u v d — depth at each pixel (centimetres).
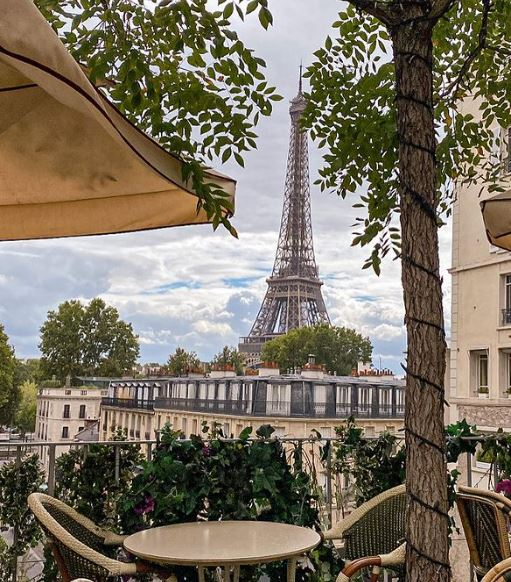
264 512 367
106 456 368
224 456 361
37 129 250
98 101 146
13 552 349
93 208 309
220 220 253
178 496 348
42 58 130
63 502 324
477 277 1884
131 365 7500
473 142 397
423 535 174
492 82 377
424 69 192
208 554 258
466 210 1931
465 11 350
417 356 180
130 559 325
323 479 400
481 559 300
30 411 6362
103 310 7488
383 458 407
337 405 3125
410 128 189
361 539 333
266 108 278
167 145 250
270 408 3048
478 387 1878
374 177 353
